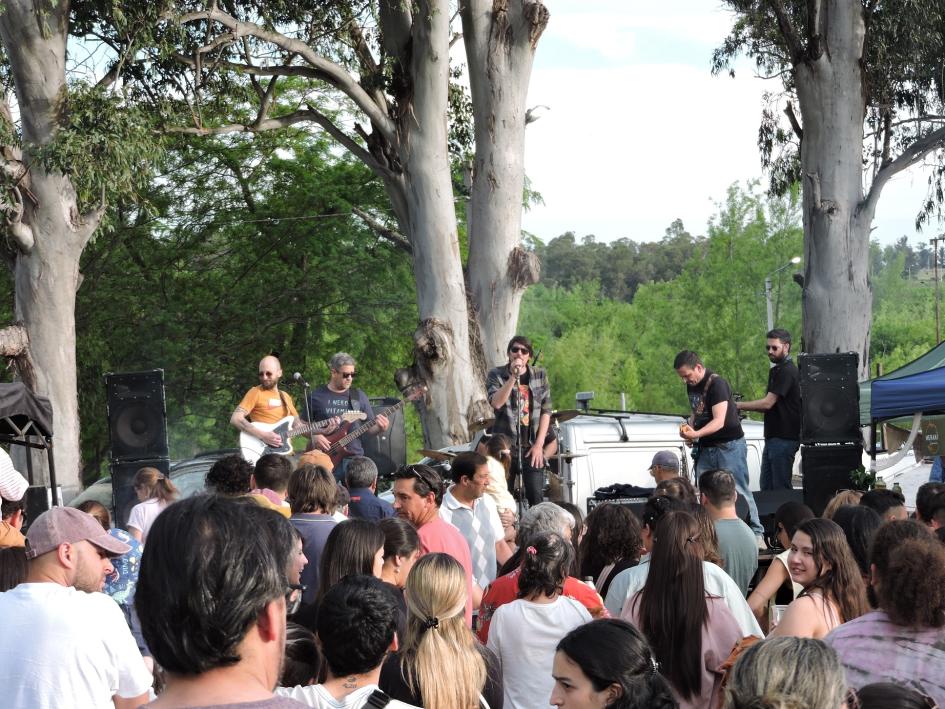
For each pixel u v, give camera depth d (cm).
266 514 182
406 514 579
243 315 2756
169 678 174
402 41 1922
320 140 2917
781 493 1101
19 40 1608
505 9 1948
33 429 1234
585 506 1138
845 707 259
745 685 244
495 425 1021
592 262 14562
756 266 5328
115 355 2748
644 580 505
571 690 292
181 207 2823
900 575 340
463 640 357
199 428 2786
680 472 1149
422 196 1930
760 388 5400
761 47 2453
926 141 2147
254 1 1852
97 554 374
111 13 1633
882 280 9062
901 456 1230
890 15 2144
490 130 1973
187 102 1869
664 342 6041
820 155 2102
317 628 314
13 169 1698
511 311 1989
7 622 347
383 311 2848
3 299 2702
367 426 1105
